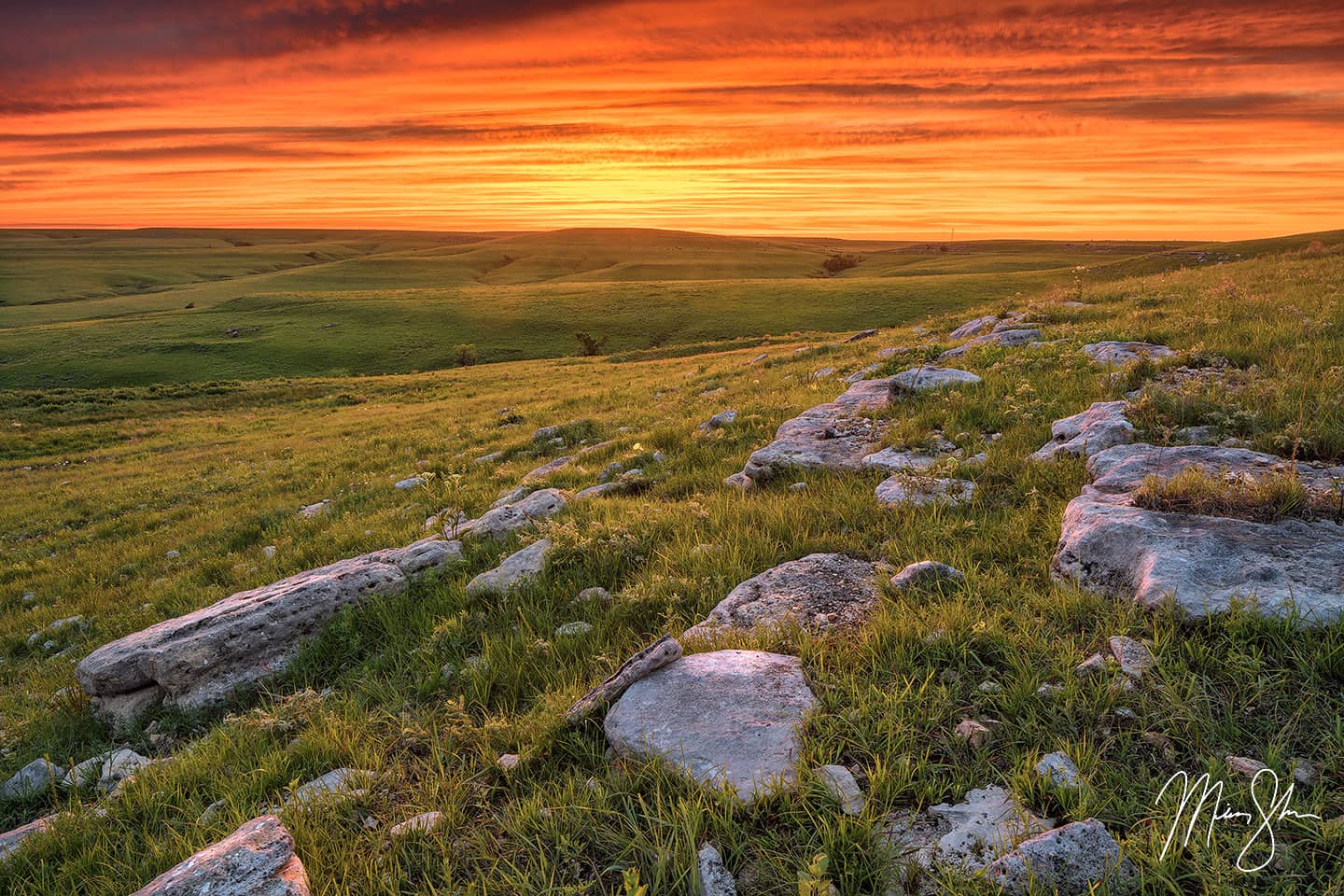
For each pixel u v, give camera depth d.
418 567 7.64
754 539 6.61
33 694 7.50
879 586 5.16
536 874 3.06
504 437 19.98
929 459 8.04
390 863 3.28
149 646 6.17
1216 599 3.91
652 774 3.47
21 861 4.04
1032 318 18.16
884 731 3.56
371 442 23.72
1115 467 6.02
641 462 11.76
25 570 14.59
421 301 125.19
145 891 3.02
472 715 4.63
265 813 3.94
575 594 6.40
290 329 110.12
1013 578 5.07
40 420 39.16
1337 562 4.03
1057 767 3.14
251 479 20.34
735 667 4.14
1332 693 3.37
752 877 2.88
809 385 15.95
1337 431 5.96
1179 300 17.81
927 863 2.81
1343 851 2.62
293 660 6.34
